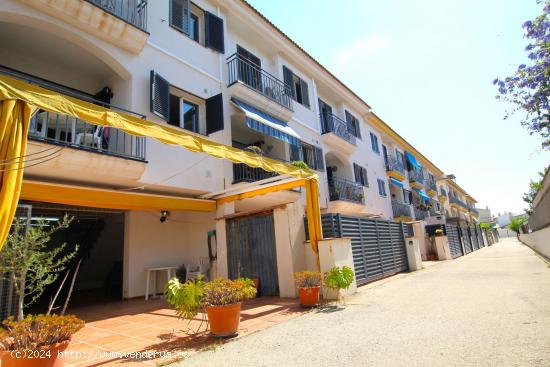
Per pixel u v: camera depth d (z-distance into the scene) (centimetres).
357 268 1084
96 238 1264
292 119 1516
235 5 1284
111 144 877
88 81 977
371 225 1273
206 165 1029
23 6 720
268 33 1434
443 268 1605
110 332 597
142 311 796
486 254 2628
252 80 1347
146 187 902
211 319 518
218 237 1019
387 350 420
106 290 1221
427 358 382
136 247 1028
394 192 2791
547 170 1288
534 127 618
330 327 557
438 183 4359
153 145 887
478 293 812
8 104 365
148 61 948
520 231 4931
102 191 747
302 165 1207
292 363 393
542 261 1552
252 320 638
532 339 425
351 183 1898
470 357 377
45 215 990
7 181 356
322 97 1938
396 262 1439
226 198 1014
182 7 1107
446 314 602
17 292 416
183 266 1104
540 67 583
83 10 782
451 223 3184
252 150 1216
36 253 444
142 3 931
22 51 849
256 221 961
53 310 860
